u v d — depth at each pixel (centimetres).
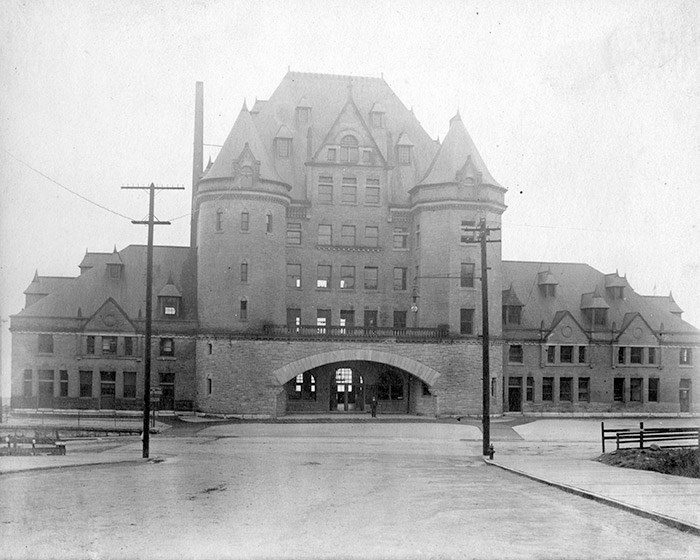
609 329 6806
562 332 6694
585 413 6619
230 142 6066
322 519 1639
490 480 2398
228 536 1467
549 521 1630
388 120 6894
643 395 6806
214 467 2731
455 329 5994
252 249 5881
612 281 7081
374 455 3478
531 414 6538
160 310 6138
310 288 6334
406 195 6556
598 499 1902
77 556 1325
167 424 5234
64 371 6028
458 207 6078
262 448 3775
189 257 6425
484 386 3491
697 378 6944
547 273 6962
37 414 5806
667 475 2459
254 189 5891
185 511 1719
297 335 5825
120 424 5100
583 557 1335
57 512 1689
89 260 6900
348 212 6425
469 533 1508
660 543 1436
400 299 6444
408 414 6216
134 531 1503
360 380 6328
